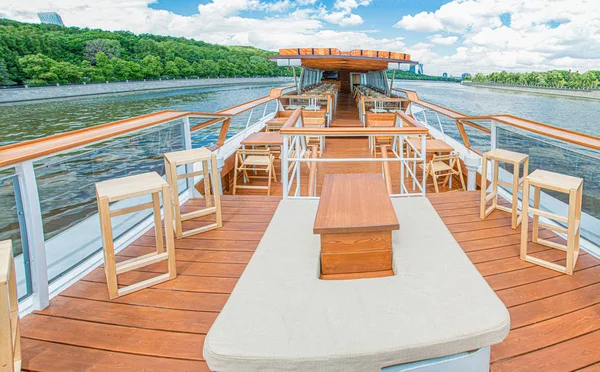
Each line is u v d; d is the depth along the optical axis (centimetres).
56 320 181
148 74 5769
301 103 1071
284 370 114
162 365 151
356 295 142
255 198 368
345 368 114
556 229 227
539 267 227
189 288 209
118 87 5172
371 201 188
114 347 162
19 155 170
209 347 118
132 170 293
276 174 567
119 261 241
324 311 133
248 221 308
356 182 221
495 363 152
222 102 3488
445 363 121
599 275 217
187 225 298
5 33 4219
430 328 122
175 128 354
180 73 6359
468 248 253
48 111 3098
